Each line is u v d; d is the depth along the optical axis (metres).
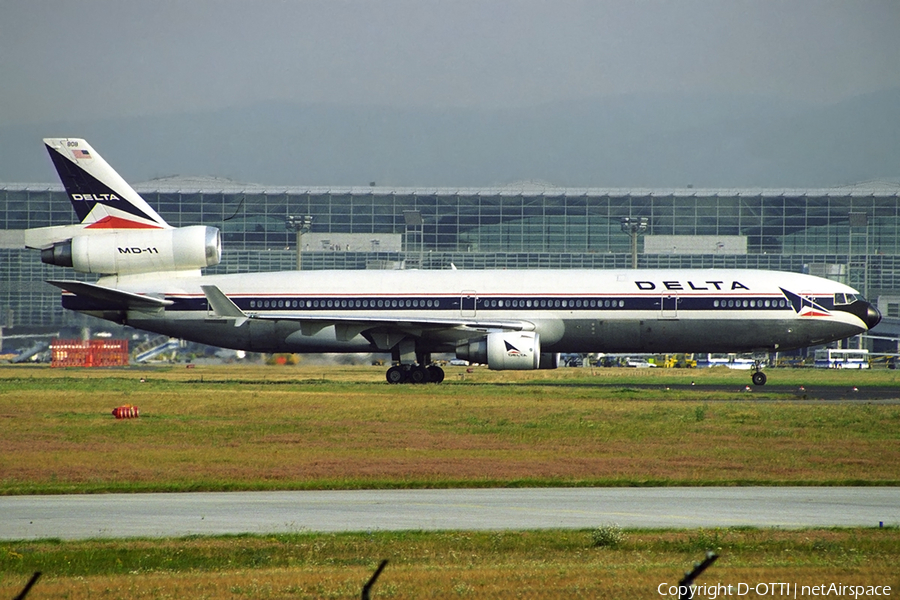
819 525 78.12
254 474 106.06
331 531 76.69
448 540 72.00
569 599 55.62
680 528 76.81
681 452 121.69
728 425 149.75
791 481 100.06
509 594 56.47
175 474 106.38
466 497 92.50
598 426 148.25
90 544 72.00
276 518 82.19
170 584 59.66
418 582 59.06
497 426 149.38
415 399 195.50
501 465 111.56
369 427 149.38
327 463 113.56
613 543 69.94
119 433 142.62
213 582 59.94
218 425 152.50
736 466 110.44
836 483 99.38
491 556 67.00
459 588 57.28
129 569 64.50
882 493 94.25
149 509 86.94
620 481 100.12
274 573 62.34
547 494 94.12
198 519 82.00
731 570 61.97
